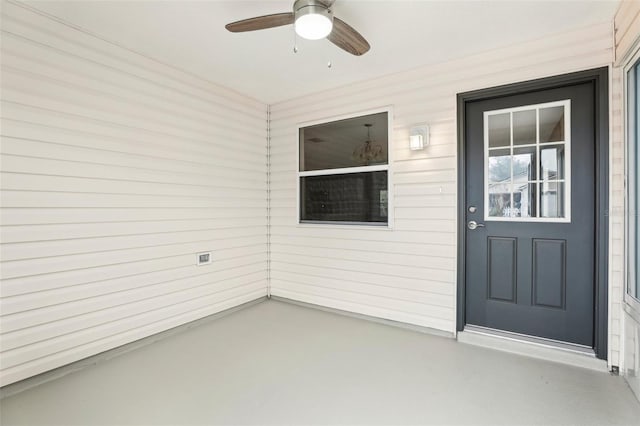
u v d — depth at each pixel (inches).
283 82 136.5
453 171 115.2
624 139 87.7
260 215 161.3
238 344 112.0
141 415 74.0
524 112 106.4
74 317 95.0
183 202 125.3
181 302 124.4
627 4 79.6
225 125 142.5
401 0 82.1
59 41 91.0
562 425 70.2
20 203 84.7
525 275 107.2
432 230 119.6
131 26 94.3
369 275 134.6
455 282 115.3
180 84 123.6
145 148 112.6
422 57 113.5
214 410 75.8
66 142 93.0
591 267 97.7
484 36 99.6
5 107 81.9
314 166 151.6
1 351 81.7
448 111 116.0
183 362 99.1
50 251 90.1
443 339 115.0
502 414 73.7
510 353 103.7
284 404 77.9
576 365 95.0
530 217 105.8
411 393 82.0
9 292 83.0
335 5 83.7
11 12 82.6
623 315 88.4
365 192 136.4
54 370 90.7
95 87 99.0
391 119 128.0
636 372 80.2
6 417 73.4
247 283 153.7
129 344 107.8
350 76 130.3
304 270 153.9
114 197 104.1
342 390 83.5
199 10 86.8
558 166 101.6
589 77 94.2
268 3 84.1
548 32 97.6
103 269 101.6
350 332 122.0
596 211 93.8
